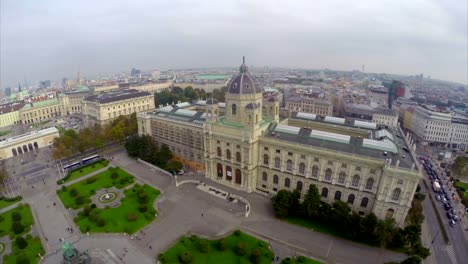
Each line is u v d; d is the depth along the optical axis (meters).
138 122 183.12
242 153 122.62
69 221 108.62
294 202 107.88
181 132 161.12
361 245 94.12
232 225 105.00
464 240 99.88
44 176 148.75
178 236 99.19
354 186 107.75
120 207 116.38
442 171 159.50
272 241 96.25
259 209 114.81
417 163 95.69
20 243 92.56
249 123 117.81
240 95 122.81
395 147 105.88
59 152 161.00
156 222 107.19
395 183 96.12
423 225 107.56
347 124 141.50
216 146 134.12
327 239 97.06
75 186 134.62
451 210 116.38
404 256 89.25
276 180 125.69
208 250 90.50
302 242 95.69
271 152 121.50
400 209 98.00
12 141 184.00
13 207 119.38
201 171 150.38
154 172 149.50
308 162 113.31
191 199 122.88
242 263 85.56
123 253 91.06
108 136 184.75
